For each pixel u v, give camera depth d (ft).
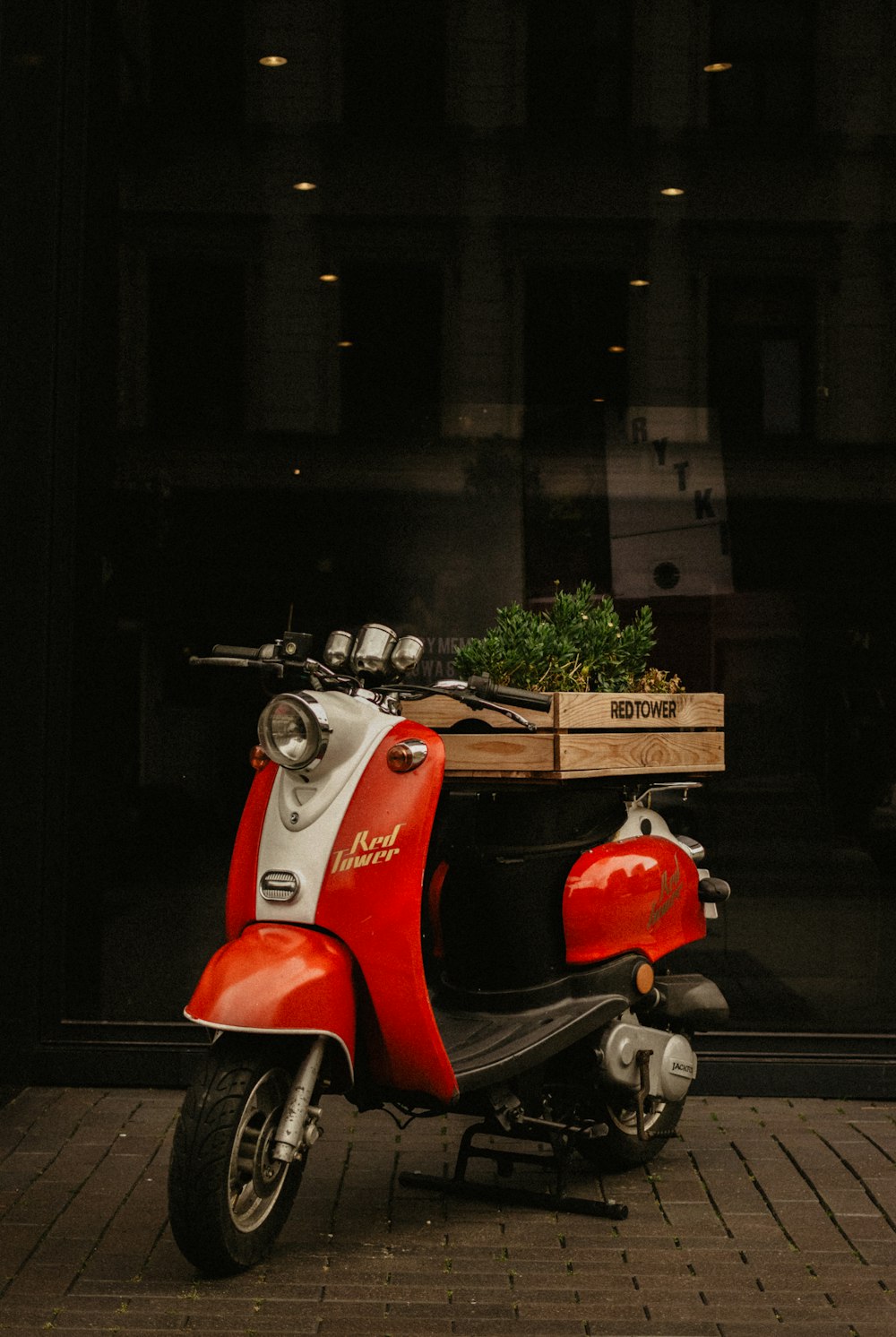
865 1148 15.98
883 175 19.98
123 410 19.22
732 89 20.01
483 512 19.65
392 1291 11.94
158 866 18.93
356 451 19.60
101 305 19.21
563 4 20.07
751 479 19.76
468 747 14.05
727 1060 18.35
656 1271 12.47
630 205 20.04
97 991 18.75
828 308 19.93
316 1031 11.43
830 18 19.94
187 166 19.54
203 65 19.66
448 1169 15.10
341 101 19.85
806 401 19.88
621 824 15.14
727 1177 14.97
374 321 19.80
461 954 14.23
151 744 18.99
